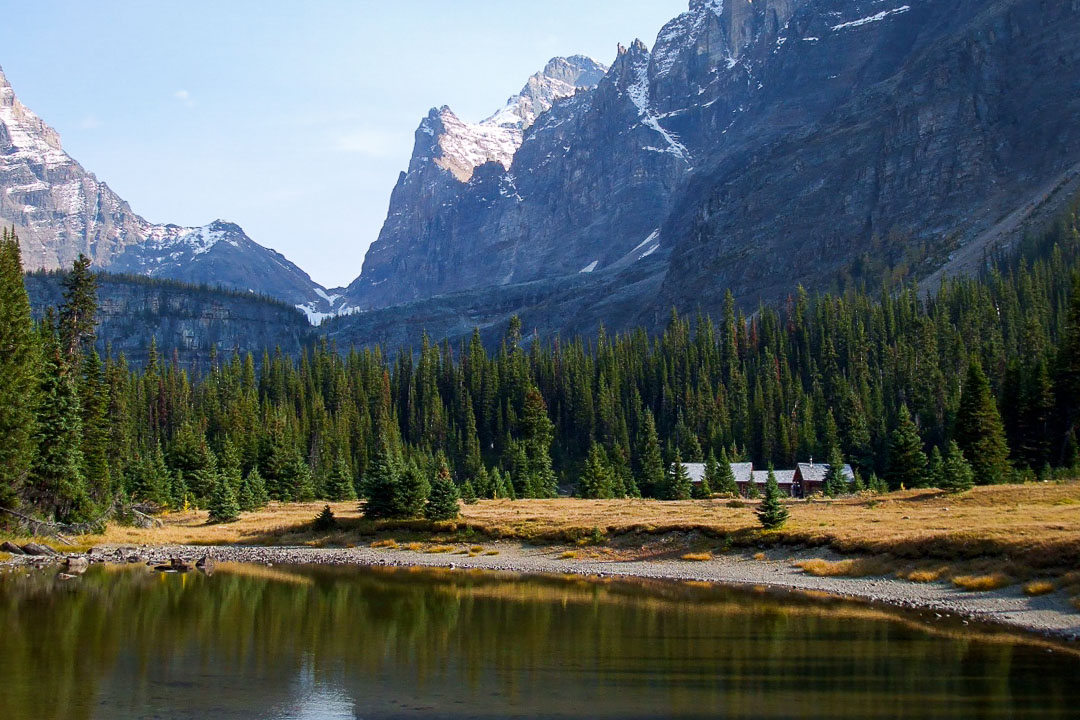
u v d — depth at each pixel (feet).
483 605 189.67
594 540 291.99
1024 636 146.41
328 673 129.39
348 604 191.21
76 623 163.12
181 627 162.40
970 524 235.20
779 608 180.04
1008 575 184.55
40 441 291.38
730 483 475.31
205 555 275.18
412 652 143.43
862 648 139.95
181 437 497.87
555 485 531.91
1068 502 285.02
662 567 252.01
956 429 392.47
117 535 321.93
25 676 125.18
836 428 558.97
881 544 227.20
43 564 245.24
